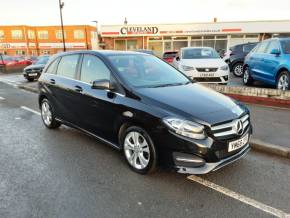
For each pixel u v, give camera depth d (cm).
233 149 352
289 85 795
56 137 548
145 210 306
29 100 988
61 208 310
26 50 5881
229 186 353
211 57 1027
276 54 854
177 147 334
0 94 1152
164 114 343
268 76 893
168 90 406
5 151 478
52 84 555
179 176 378
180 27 3600
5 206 314
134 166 391
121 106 390
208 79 933
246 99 787
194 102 369
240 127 360
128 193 339
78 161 432
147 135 361
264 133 519
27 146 500
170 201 322
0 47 5844
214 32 3503
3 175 388
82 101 470
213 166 335
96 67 461
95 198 329
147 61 493
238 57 1405
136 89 393
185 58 1021
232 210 305
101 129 441
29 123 658
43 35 5853
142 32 3700
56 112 563
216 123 336
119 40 3856
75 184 362
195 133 328
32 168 409
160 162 356
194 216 295
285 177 376
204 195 334
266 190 344
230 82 1193
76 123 506
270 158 438
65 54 552
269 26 3303
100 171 397
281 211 303
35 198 329
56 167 412
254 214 298
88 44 5712
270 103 744
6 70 2467
